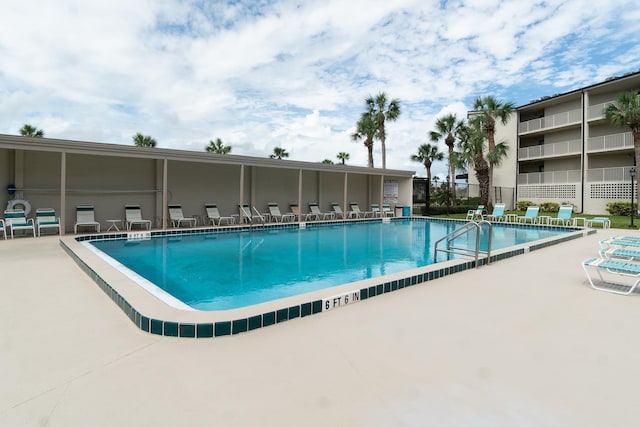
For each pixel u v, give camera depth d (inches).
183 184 506.3
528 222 642.2
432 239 425.7
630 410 72.6
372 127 1075.9
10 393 76.0
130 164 460.4
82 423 66.5
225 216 549.0
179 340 106.3
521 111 994.1
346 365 91.4
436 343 105.7
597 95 829.2
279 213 586.6
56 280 177.3
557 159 926.4
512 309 138.9
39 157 394.9
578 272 210.4
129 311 124.5
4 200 375.2
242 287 207.9
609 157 818.8
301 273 244.7
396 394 78.1
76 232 400.8
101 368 88.0
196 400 74.8
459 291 166.4
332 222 588.4
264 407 72.7
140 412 70.2
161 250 331.9
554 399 76.5
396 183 757.3
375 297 156.3
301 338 109.0
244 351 99.3
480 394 78.4
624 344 105.8
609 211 749.3
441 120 1077.8
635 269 161.8
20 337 106.4
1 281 174.7
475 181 1080.8
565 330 116.9
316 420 68.6
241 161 494.9
